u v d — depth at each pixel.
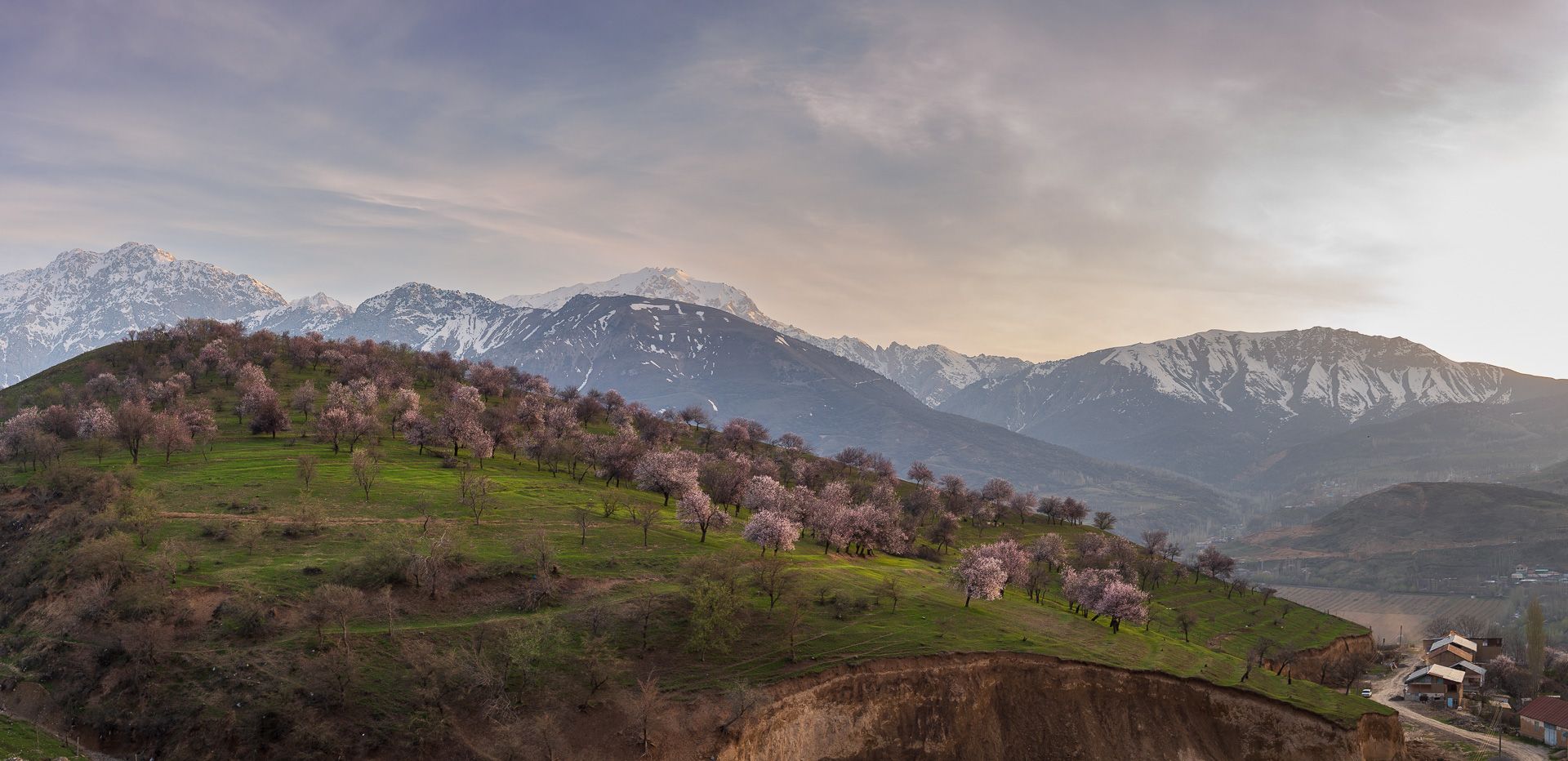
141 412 155.00
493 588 105.88
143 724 76.81
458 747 80.31
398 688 84.62
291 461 159.00
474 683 85.94
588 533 134.50
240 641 86.69
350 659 83.94
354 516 126.56
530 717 84.75
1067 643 120.75
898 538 167.25
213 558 103.00
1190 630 168.50
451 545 109.81
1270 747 114.25
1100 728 108.69
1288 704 117.94
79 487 126.62
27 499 125.62
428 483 153.62
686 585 111.94
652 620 104.06
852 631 111.56
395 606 97.56
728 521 141.62
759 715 90.38
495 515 137.50
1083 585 143.25
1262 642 153.12
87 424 163.12
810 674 98.62
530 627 94.31
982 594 126.62
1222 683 119.25
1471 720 168.88
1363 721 123.31
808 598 119.62
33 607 93.38
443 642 92.25
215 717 77.12
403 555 103.12
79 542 104.38
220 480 140.88
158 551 102.94
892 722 100.19
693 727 87.62
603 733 85.19
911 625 116.31
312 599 90.69
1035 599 152.88
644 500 169.88
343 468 158.25
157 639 83.25
